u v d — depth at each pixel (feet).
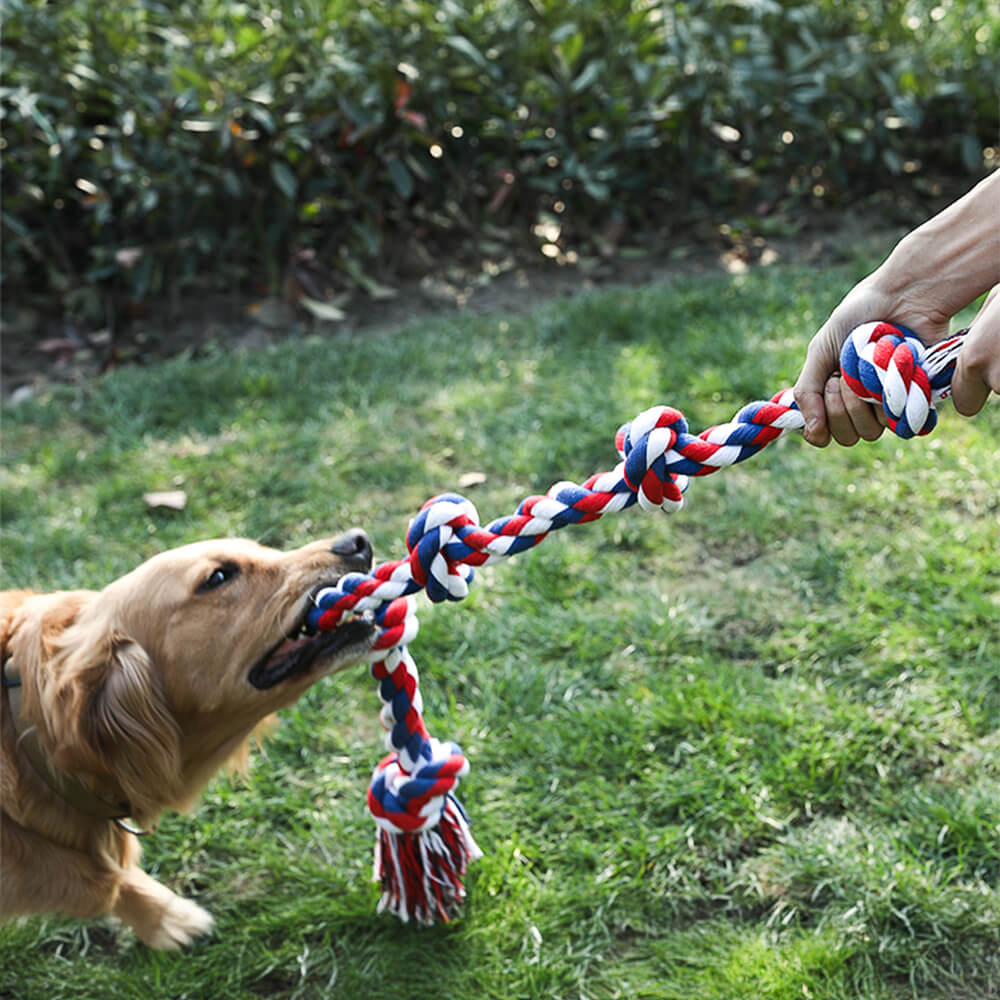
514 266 21.86
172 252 20.18
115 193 19.74
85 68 19.53
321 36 19.84
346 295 20.62
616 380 16.22
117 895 8.51
